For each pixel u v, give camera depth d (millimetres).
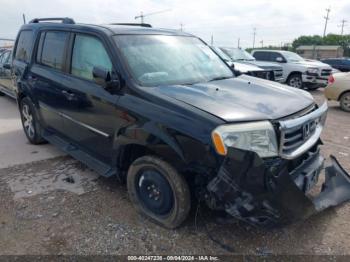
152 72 3527
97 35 3824
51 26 4910
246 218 2650
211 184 2656
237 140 2625
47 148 5508
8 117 7781
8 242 3041
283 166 2734
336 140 6176
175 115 2885
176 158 2904
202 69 4004
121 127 3352
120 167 3656
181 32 4566
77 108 4043
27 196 3857
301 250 2947
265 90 3572
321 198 3350
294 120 2885
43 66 4902
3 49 9992
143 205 3422
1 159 5012
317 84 13422
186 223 3275
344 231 3209
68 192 3951
